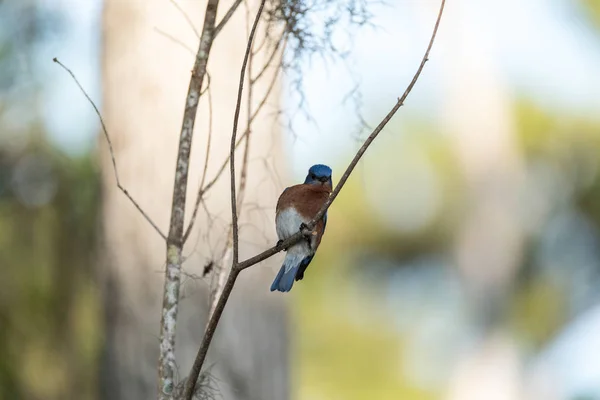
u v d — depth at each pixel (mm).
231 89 9602
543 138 24859
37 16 13750
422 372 25234
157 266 9602
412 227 24375
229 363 9500
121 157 9742
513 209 25438
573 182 24812
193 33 9711
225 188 9445
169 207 9609
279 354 9844
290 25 7227
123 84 9805
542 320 26562
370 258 24625
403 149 23891
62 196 14000
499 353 26375
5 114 13961
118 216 9711
